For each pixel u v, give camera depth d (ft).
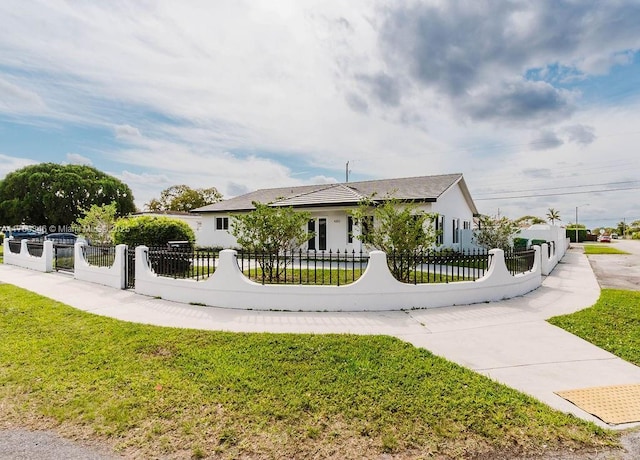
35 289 31.35
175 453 8.78
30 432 9.69
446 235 62.23
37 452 8.78
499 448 8.91
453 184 63.46
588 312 22.97
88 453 8.77
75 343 16.57
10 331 18.61
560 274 44.62
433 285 24.31
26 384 12.39
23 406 10.96
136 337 17.33
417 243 29.19
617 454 8.69
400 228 29.40
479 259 27.43
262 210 30.14
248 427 9.77
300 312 22.88
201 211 79.30
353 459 8.51
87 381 12.60
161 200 181.88
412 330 18.98
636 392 11.88
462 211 75.41
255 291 23.61
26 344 16.49
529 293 30.12
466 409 10.59
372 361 14.30
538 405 10.85
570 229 173.47
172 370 13.51
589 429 9.66
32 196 126.52
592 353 15.61
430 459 8.52
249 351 15.39
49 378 12.84
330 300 23.16
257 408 10.66
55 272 43.73
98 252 35.58
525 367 14.01
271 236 29.89
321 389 11.82
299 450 8.84
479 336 17.95
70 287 32.24
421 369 13.46
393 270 27.55
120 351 15.53
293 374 13.03
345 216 60.18
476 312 23.02
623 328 19.43
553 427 9.74
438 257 26.11
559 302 26.40
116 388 12.06
